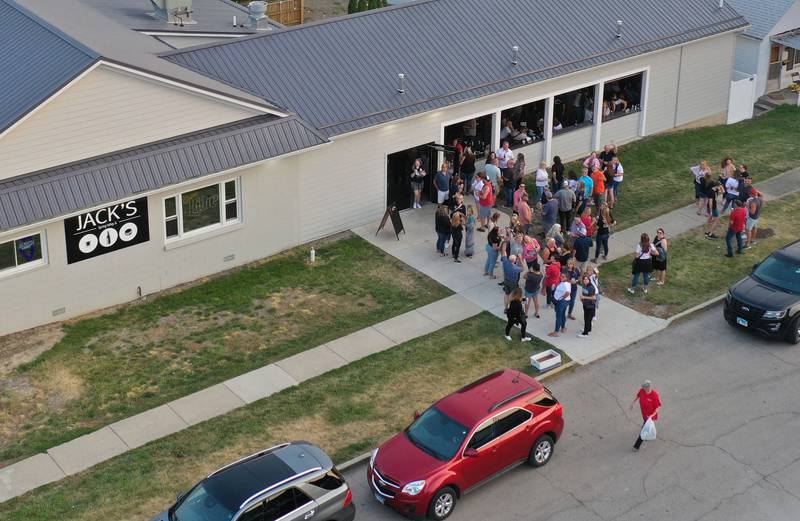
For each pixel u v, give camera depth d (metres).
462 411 21.42
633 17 39.34
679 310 28.83
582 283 26.83
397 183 34.22
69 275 27.12
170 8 35.88
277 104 31.05
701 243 32.66
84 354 26.08
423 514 20.41
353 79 32.88
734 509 21.14
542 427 21.98
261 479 19.27
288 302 28.92
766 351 26.91
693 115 41.75
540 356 25.92
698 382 25.56
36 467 22.00
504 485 21.83
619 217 34.47
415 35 35.22
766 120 43.12
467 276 30.44
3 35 29.06
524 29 37.03
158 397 24.55
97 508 20.78
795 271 27.88
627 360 26.48
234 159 28.67
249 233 30.52
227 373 25.53
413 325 27.84
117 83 26.53
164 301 28.69
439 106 33.09
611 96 40.38
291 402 24.39
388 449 21.23
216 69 31.50
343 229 32.88
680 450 22.98
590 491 21.66
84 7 34.44
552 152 37.69
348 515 19.84
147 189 27.09
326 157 31.45
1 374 25.11
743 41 44.50
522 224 31.50
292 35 33.56
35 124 25.50
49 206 25.50
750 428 23.75
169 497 21.14
